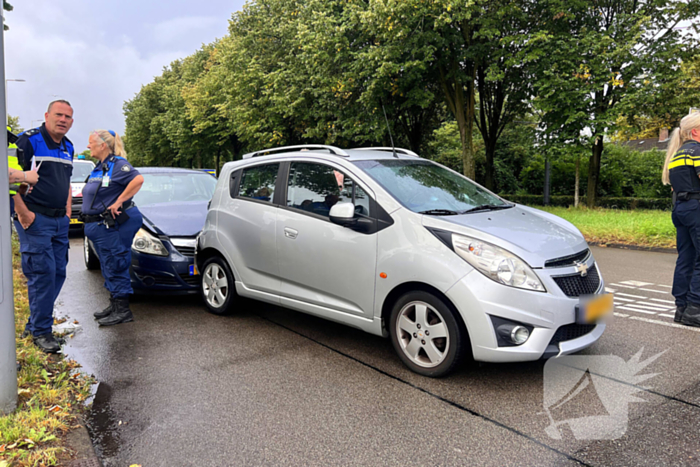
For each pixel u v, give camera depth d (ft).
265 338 14.92
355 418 9.84
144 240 18.29
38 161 12.71
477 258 10.78
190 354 13.61
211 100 106.93
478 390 11.01
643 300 19.03
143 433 9.36
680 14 53.72
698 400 10.23
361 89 57.16
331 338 14.89
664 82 53.78
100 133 16.26
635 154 88.94
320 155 14.66
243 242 16.11
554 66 50.24
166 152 159.94
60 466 7.89
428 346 11.62
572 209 57.67
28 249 12.91
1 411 9.16
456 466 8.14
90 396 10.97
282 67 71.41
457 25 53.21
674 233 33.81
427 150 88.07
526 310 10.41
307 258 14.02
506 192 102.89
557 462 8.16
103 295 20.40
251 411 10.21
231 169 17.48
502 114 71.20
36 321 13.38
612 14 56.59
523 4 53.98
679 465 7.98
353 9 53.21
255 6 82.69
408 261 11.59
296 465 8.24
